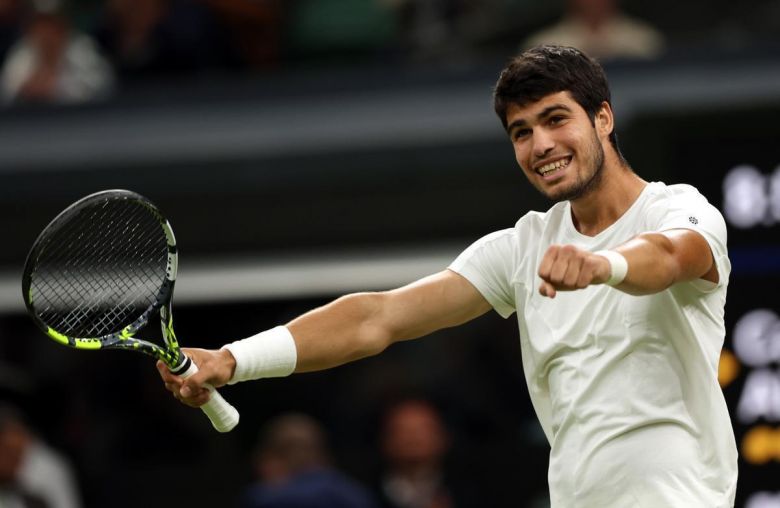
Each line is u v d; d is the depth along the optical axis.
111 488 34.97
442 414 33.91
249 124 31.33
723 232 14.06
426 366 34.84
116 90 34.41
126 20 36.97
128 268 17.91
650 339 14.04
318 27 37.34
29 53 35.97
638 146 26.89
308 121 31.12
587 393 14.25
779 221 26.36
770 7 39.06
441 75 31.05
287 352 14.98
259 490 30.03
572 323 14.40
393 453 31.70
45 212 31.50
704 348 14.16
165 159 31.17
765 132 26.52
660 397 14.02
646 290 13.05
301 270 31.31
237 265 31.44
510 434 33.69
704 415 14.10
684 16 39.09
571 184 14.15
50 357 36.03
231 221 31.09
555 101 14.09
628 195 14.55
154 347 14.68
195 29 36.50
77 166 31.39
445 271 15.56
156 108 32.00
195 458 35.66
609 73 29.77
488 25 39.16
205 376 14.62
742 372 26.30
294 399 35.84
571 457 14.38
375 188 30.42
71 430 35.53
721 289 14.28
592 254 12.68
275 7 37.44
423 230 30.41
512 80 14.21
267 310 34.50
